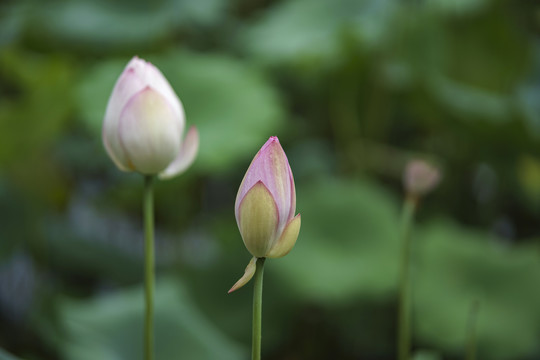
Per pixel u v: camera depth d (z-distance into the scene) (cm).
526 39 400
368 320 312
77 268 347
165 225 398
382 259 314
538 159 359
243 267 320
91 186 412
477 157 379
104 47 393
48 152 355
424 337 287
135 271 352
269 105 347
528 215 397
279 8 456
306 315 318
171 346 219
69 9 410
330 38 394
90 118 328
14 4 431
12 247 332
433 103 359
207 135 329
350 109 395
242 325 308
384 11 397
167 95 184
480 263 310
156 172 185
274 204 168
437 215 380
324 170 413
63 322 217
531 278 304
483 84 405
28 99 308
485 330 284
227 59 393
